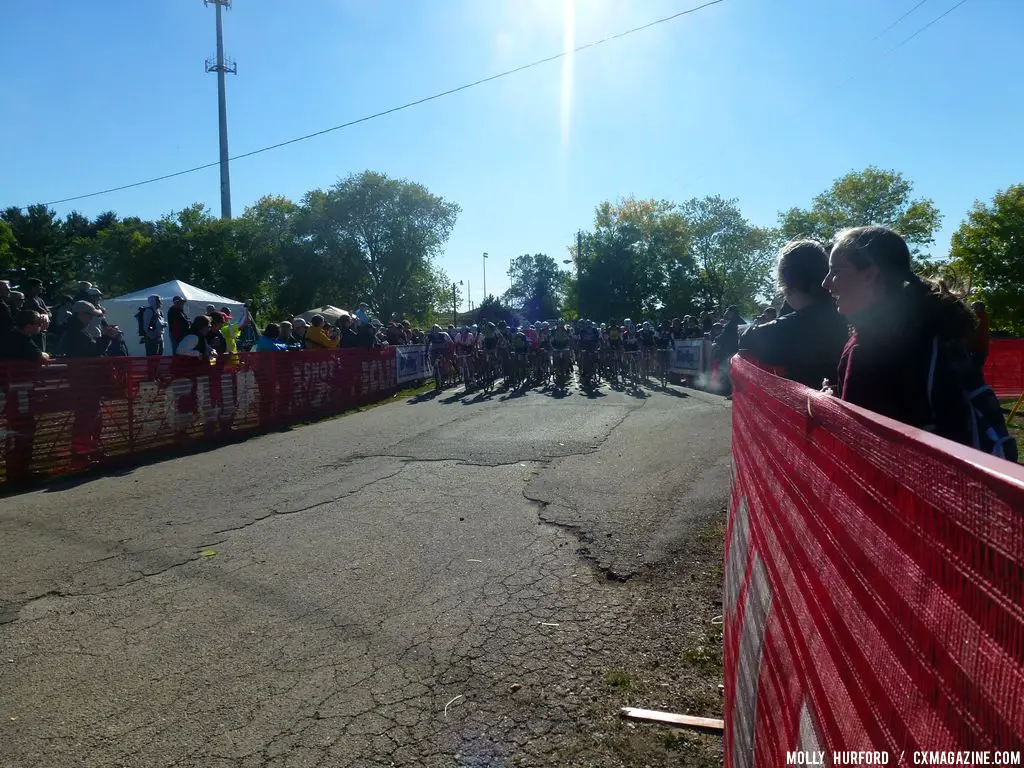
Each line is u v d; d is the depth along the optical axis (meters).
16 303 7.79
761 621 1.76
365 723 2.66
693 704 2.76
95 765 2.42
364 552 4.54
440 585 3.99
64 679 2.99
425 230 55.94
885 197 45.84
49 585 4.02
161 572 4.21
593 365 16.78
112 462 7.46
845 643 1.05
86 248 48.41
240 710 2.75
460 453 7.66
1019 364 12.98
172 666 3.09
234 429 9.39
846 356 2.21
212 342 9.49
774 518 1.74
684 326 19.05
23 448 6.55
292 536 4.88
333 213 53.75
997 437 1.75
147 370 7.91
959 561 0.70
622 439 8.37
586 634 3.37
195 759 2.45
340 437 8.98
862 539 1.01
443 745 2.52
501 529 5.00
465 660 3.13
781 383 1.74
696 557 4.34
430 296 58.19
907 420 1.80
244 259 47.25
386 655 3.18
